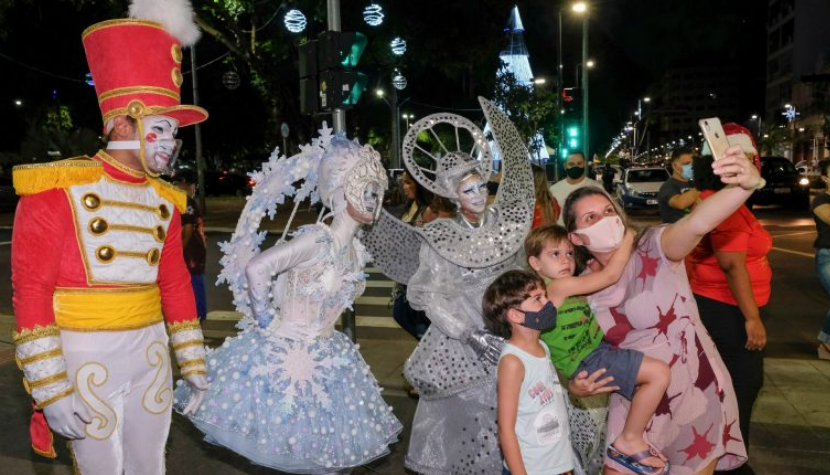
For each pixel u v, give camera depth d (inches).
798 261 458.6
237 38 692.7
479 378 137.1
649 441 107.9
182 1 112.1
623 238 109.2
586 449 137.4
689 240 101.6
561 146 1034.1
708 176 136.6
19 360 101.1
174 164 115.0
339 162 124.0
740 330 143.9
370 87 770.2
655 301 106.0
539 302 110.3
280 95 754.8
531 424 114.0
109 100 109.0
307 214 880.3
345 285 125.9
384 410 131.4
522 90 1400.1
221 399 119.3
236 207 1056.8
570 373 112.9
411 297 141.7
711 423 106.6
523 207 148.6
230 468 164.1
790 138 2377.0
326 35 242.4
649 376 104.4
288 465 117.7
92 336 106.0
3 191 1010.1
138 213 111.1
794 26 2632.9
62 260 104.4
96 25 107.7
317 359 121.9
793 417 189.8
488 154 148.3
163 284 120.6
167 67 111.3
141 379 112.1
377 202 126.2
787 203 826.2
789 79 2711.6
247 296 126.3
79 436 103.3
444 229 143.1
